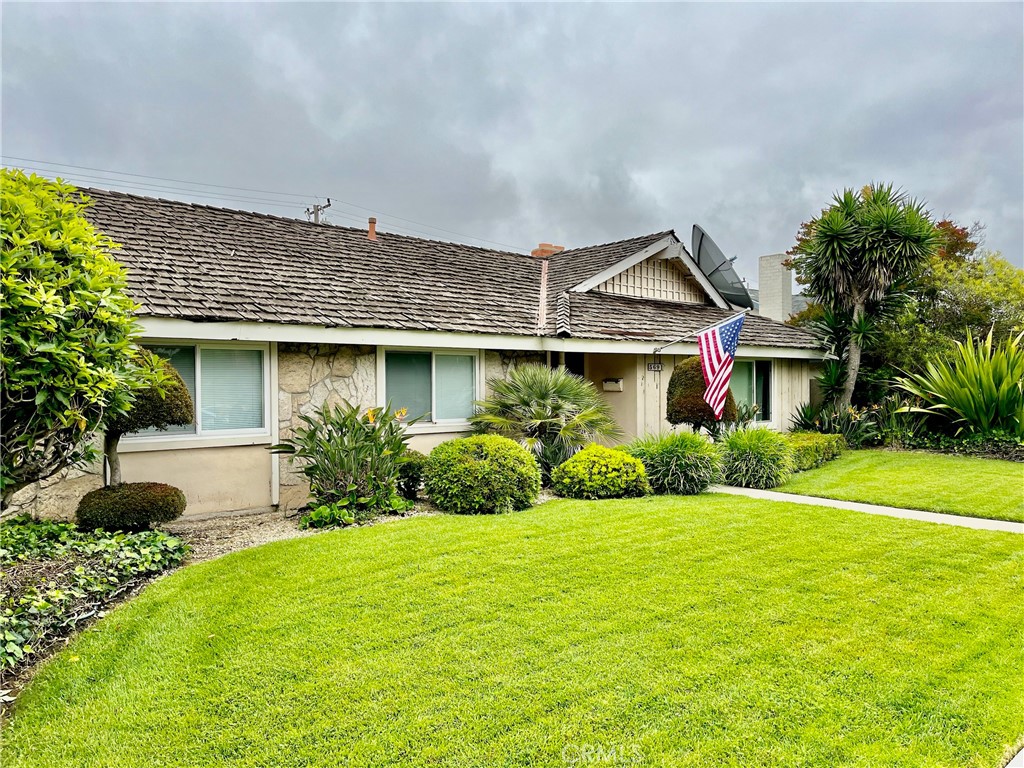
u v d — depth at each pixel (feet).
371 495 24.81
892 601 15.28
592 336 35.27
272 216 38.91
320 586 16.26
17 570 16.26
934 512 25.99
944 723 10.28
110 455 21.52
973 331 54.13
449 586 16.22
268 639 13.30
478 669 11.97
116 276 17.03
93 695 11.34
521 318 36.27
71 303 14.61
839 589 16.05
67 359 14.10
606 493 28.76
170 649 12.94
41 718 10.69
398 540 20.31
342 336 27.73
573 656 12.44
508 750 9.58
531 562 18.11
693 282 51.11
